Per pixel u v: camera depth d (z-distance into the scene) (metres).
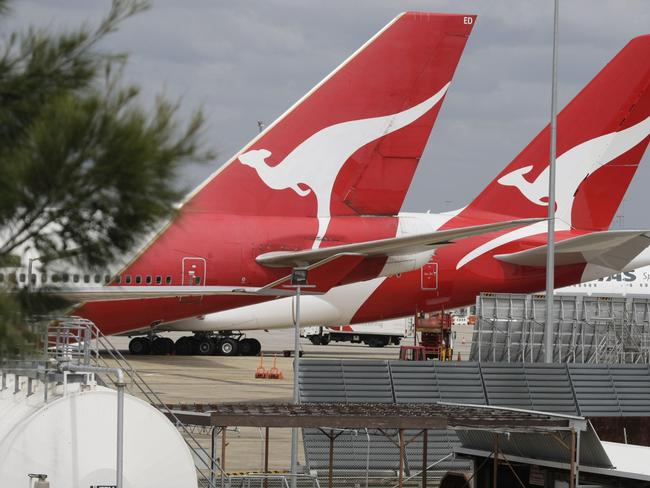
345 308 108.44
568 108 107.12
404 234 84.19
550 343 72.06
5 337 22.81
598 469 40.50
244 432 65.56
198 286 80.06
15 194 22.55
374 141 83.00
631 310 102.88
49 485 33.75
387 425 38.56
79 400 34.47
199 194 81.56
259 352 129.38
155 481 35.03
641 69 106.06
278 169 82.44
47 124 22.69
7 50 23.22
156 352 122.56
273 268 81.69
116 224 23.67
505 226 72.88
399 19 82.44
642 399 61.59
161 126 23.03
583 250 100.62
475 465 44.88
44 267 23.52
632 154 106.81
